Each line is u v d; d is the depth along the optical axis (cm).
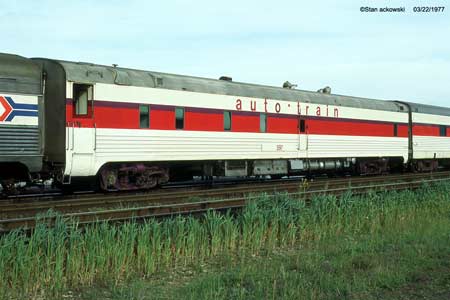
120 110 1596
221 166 1972
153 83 1698
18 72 1381
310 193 1516
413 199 1410
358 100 2630
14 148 1364
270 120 2117
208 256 898
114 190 1670
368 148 2639
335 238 1051
